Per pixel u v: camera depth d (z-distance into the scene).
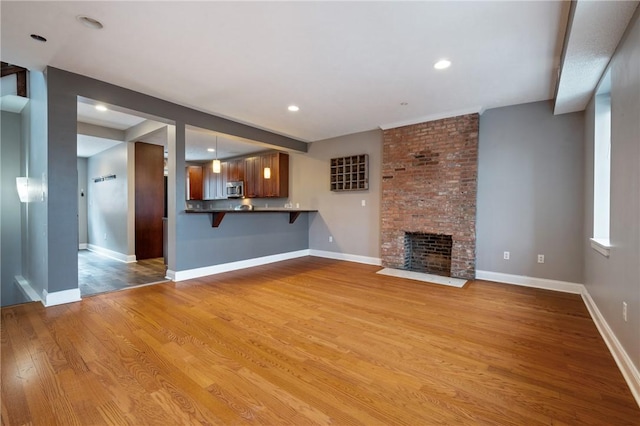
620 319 2.12
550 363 2.13
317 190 6.32
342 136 5.88
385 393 1.79
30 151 3.87
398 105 4.11
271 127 5.29
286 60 2.87
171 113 4.04
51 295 3.16
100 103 3.40
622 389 1.83
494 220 4.27
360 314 3.04
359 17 2.21
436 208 4.64
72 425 1.51
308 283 4.19
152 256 6.23
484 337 2.54
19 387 1.81
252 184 7.31
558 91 3.10
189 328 2.67
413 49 2.66
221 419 1.56
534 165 3.99
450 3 2.05
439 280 4.35
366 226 5.59
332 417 1.59
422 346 2.38
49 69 3.03
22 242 4.54
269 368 2.05
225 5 2.08
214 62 2.92
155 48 2.66
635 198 1.86
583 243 3.63
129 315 2.96
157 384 1.85
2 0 2.03
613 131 2.30
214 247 4.72
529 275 4.04
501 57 2.79
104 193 6.76
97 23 2.30
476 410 1.65
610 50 2.28
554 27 2.31
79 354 2.20
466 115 4.35
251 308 3.19
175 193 4.21
